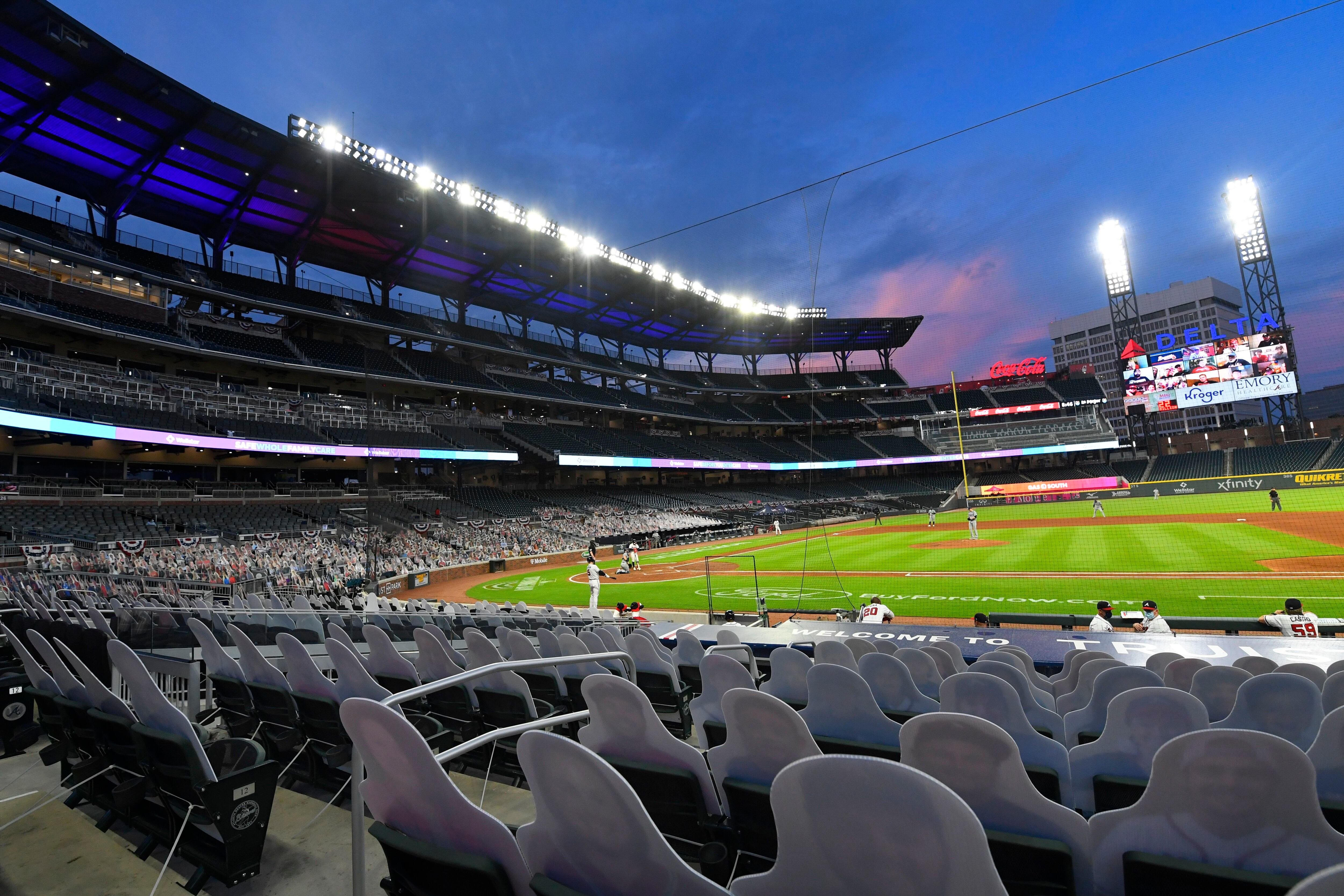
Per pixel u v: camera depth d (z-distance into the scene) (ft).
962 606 53.83
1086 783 10.43
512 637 19.36
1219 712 13.84
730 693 8.52
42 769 15.19
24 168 95.71
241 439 97.50
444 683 9.74
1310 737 10.42
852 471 241.76
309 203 113.50
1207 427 310.65
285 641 13.56
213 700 20.38
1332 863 6.08
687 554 119.75
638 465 173.88
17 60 74.84
